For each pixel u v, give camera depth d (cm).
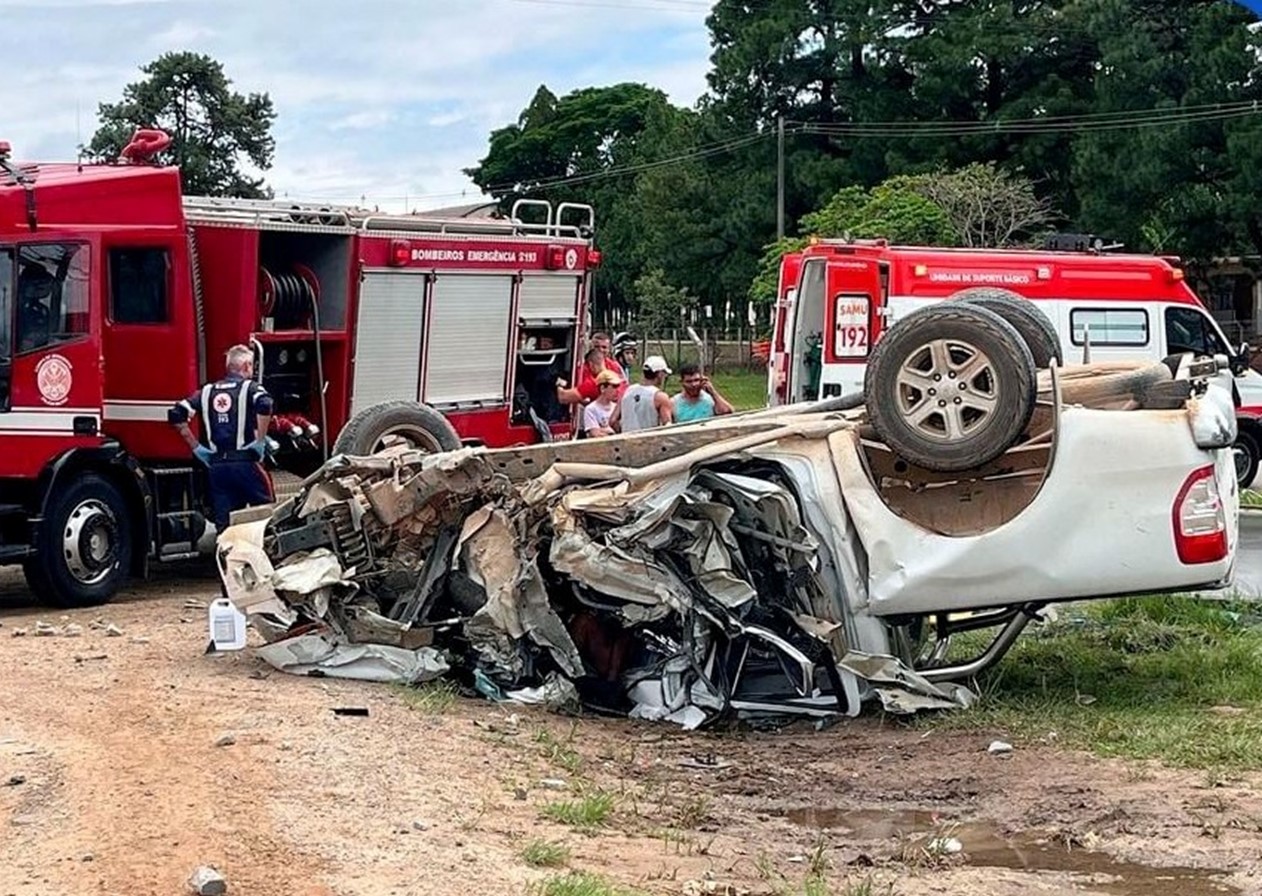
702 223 5941
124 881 540
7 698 835
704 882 582
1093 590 854
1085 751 800
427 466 905
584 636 907
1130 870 621
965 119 5434
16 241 1180
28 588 1352
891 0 5534
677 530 871
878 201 4372
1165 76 4425
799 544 863
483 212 1750
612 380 1566
